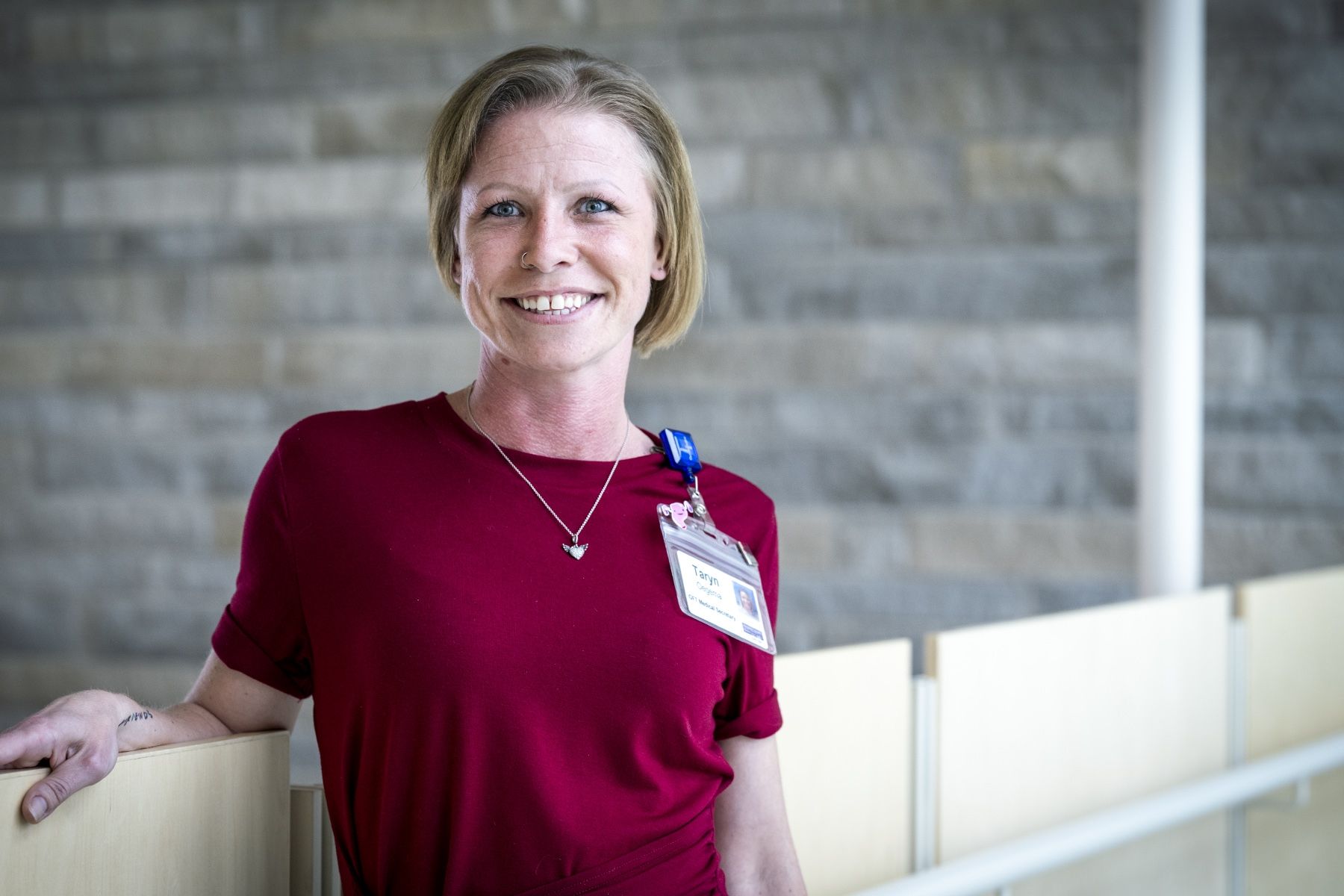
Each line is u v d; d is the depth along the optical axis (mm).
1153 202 2422
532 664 1000
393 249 4109
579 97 1058
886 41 3807
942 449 3791
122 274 4285
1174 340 2406
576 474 1085
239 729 1101
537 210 1033
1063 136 3699
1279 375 3564
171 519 4254
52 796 920
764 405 3898
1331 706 2311
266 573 1041
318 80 4156
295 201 4172
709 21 3906
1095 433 3689
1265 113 3564
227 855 1077
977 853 1562
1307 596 2264
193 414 4242
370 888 1039
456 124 1069
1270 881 2188
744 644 1125
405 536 1009
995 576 3762
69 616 4305
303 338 4168
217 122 4223
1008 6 3729
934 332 3789
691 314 1196
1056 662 1783
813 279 3857
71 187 4324
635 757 1030
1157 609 1964
